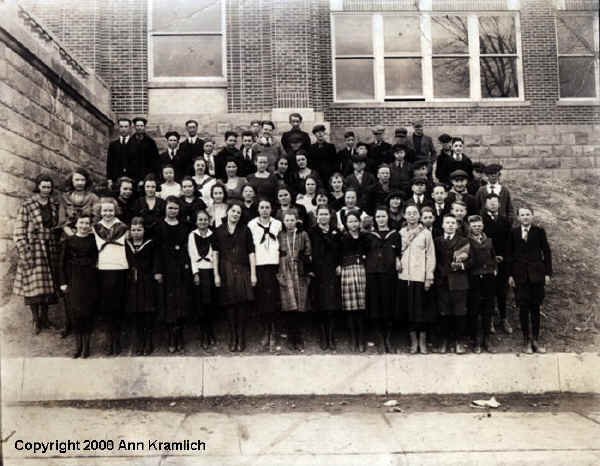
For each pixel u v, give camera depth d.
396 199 7.98
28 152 8.38
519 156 13.05
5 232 7.71
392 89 13.15
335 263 7.39
